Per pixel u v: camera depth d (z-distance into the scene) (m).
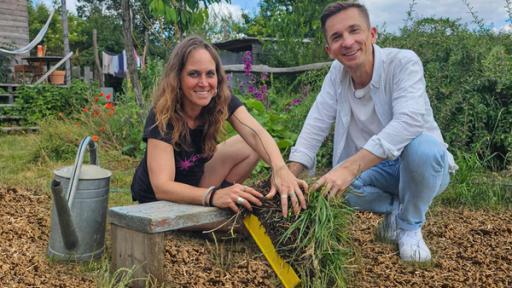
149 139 2.59
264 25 12.21
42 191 4.49
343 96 2.90
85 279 2.49
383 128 2.84
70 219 2.50
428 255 2.84
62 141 6.46
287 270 2.31
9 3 15.59
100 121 6.88
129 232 2.31
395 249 3.03
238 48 12.20
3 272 2.55
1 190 4.47
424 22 6.27
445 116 5.32
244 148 3.15
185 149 2.79
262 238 2.36
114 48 37.56
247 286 2.47
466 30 6.04
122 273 2.35
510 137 5.05
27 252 2.86
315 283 2.24
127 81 8.43
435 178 2.71
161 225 2.19
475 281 2.59
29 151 6.61
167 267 2.66
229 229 2.84
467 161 4.62
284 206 2.30
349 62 2.69
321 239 2.25
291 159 2.93
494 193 4.34
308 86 6.92
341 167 2.50
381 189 3.10
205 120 2.79
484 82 5.46
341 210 2.41
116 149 6.51
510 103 5.36
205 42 2.66
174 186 2.48
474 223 3.72
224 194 2.36
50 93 10.77
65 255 2.70
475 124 5.29
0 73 14.68
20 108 10.71
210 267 2.68
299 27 10.17
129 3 6.23
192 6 6.19
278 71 8.19
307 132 2.96
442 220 3.79
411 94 2.64
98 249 2.78
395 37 6.42
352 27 2.64
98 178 2.72
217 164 3.14
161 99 2.60
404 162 2.74
